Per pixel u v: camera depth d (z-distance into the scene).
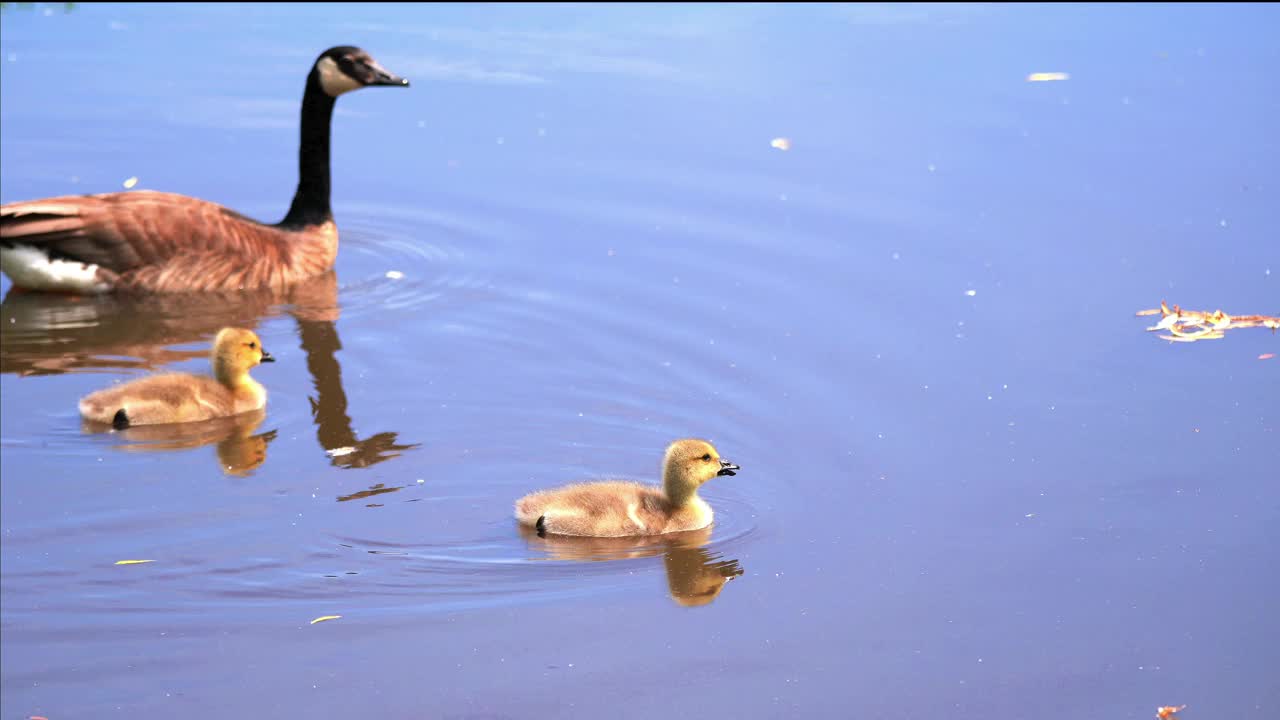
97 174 21.81
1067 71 25.41
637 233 20.17
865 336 17.02
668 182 21.72
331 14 28.50
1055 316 17.42
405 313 17.95
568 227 20.45
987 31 27.69
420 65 26.08
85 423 14.88
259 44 26.78
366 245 20.17
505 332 17.33
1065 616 11.87
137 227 18.50
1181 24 27.80
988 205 20.58
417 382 16.00
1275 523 13.13
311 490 13.59
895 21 28.48
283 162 22.53
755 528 13.20
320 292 18.77
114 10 28.39
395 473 13.95
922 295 18.08
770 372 16.17
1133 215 20.00
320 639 11.45
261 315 18.00
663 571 12.45
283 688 10.85
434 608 11.88
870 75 25.55
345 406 15.41
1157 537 12.96
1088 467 14.12
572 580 12.31
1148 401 15.40
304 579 12.23
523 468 14.17
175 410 14.83
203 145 22.89
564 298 18.25
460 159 22.66
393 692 10.80
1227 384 15.70
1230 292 17.78
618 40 27.52
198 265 18.61
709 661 11.23
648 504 13.12
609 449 14.59
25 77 24.91
